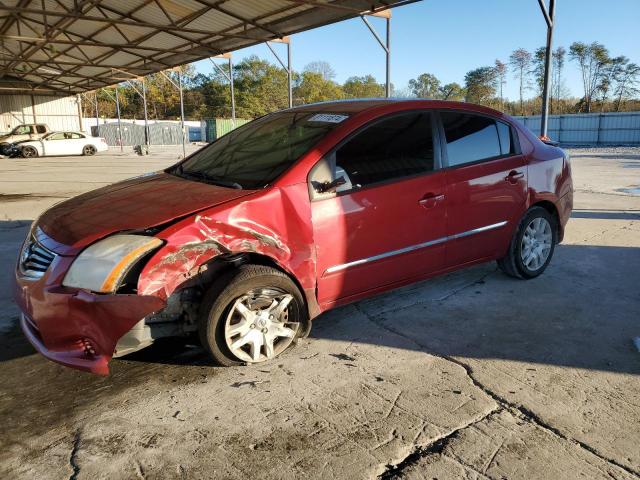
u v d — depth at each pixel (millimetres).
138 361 3285
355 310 4102
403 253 3676
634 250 5848
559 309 4074
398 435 2473
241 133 4230
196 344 3238
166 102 83812
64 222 3053
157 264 2682
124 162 22797
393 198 3549
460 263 4109
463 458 2301
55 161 23422
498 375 3047
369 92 103000
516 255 4543
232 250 2912
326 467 2252
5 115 31625
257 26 13547
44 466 2297
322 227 3246
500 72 71812
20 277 2957
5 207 9602
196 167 3945
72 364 2740
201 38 16094
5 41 20031
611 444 2391
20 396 2900
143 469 2264
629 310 4047
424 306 4168
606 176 13992
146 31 16469
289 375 3068
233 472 2232
